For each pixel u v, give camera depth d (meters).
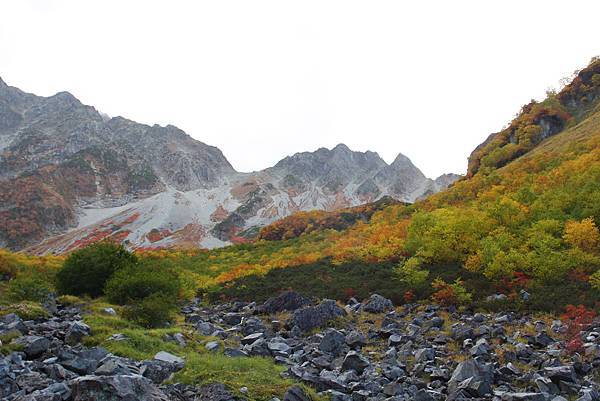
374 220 63.78
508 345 15.24
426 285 24.38
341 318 19.98
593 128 62.22
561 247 24.77
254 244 76.69
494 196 40.25
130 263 28.25
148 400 8.09
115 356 10.75
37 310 16.53
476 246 27.30
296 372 11.95
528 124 84.31
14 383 8.52
